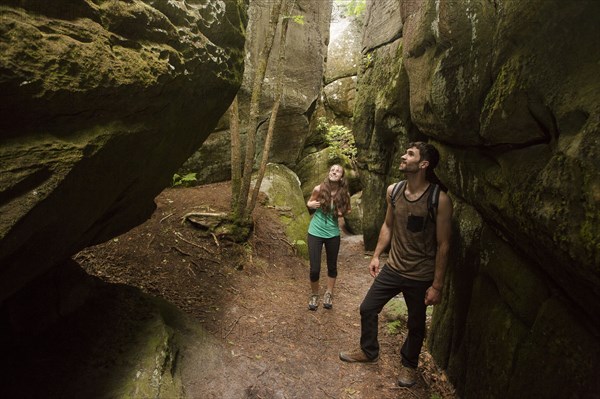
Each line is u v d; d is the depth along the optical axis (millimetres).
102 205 1725
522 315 2033
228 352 2896
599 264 1220
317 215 4062
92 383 1881
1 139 1057
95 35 1263
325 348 3363
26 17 1048
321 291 4656
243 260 4664
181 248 4391
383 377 3035
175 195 5688
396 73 5242
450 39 2484
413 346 2879
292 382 2816
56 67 1106
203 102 2180
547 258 1664
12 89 1001
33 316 2066
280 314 3730
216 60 2088
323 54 8406
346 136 9445
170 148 2139
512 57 1813
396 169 5738
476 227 2725
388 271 2896
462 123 2486
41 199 1143
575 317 1619
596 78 1327
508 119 1846
